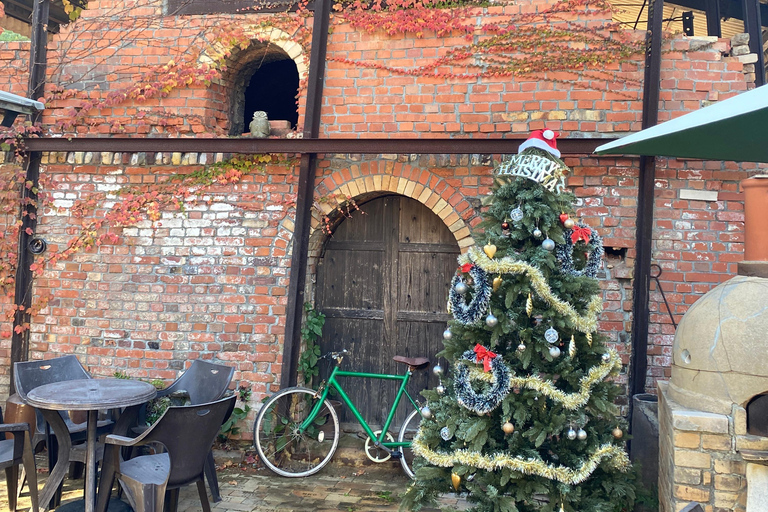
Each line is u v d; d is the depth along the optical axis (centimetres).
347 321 505
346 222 507
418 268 496
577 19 445
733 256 429
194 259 482
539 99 447
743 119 272
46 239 499
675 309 431
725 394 294
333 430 494
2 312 500
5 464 328
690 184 432
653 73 426
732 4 638
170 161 486
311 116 460
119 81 496
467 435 301
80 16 508
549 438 321
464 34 457
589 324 309
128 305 487
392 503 394
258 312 473
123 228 491
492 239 316
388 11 466
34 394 327
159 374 480
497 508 303
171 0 494
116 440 304
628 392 431
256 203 477
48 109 504
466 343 324
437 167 457
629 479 338
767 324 285
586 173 440
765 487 280
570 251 310
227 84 515
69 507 351
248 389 470
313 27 464
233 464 453
